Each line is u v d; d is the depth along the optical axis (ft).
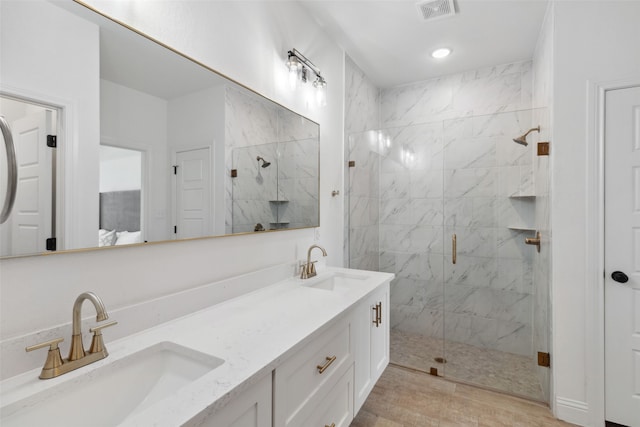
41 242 2.76
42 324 2.79
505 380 7.38
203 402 2.24
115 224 3.36
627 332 5.70
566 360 6.05
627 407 5.68
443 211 8.84
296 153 6.59
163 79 3.90
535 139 7.52
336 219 8.32
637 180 5.64
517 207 7.96
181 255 4.13
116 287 3.37
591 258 5.87
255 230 5.44
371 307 5.69
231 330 3.60
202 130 4.43
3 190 2.52
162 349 3.32
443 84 10.69
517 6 6.93
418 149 9.14
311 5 6.91
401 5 6.92
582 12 5.93
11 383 2.46
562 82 6.08
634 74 5.58
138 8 3.64
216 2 4.74
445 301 8.87
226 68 4.89
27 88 2.68
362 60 9.51
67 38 2.96
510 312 8.14
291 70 6.28
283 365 3.11
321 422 3.89
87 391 2.66
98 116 3.22
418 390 7.10
